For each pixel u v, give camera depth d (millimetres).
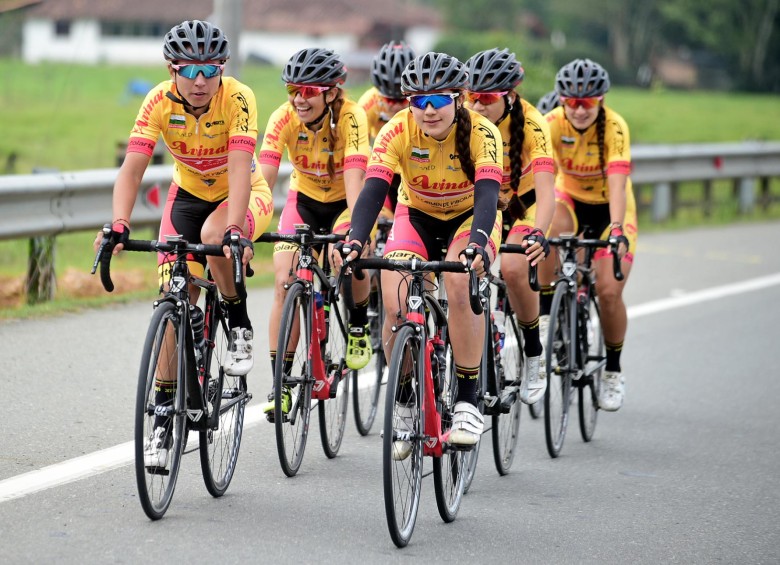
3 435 14891
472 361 13062
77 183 23234
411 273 12406
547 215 15016
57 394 16969
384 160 12961
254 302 24672
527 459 16266
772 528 13312
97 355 19328
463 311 12852
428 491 14414
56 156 51688
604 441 17359
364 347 16016
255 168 15086
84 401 16703
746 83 198250
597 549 12344
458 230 13734
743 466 16031
